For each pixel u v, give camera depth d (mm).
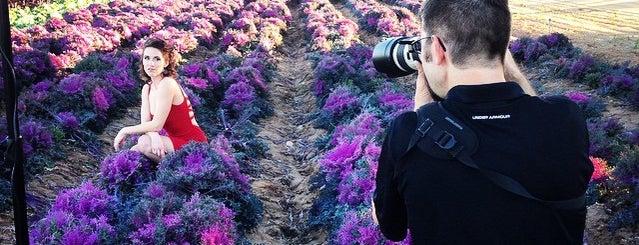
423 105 1753
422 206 1606
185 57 12398
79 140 6695
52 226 3855
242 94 8805
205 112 8227
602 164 4930
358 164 5203
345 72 9648
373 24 16484
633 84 8820
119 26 13438
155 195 4410
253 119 8570
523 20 18047
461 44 1612
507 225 1523
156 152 5078
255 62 11031
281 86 11234
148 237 3793
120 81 8727
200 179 4754
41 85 7859
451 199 1563
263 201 5703
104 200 4379
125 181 4926
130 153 5074
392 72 2049
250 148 6957
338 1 23469
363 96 8242
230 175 5031
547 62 11234
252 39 13883
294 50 15000
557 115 1603
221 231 4020
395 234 1848
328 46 13164
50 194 5375
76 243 3734
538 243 1530
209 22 15992
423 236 1612
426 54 1730
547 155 1547
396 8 18531
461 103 1608
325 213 5117
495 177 1528
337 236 4430
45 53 9039
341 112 7980
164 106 5086
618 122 7066
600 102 8180
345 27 14727
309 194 5961
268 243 4895
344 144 5551
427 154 1604
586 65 10086
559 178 1545
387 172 1721
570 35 15258
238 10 18953
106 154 6797
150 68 5074
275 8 18688
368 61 10742
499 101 1599
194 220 3957
